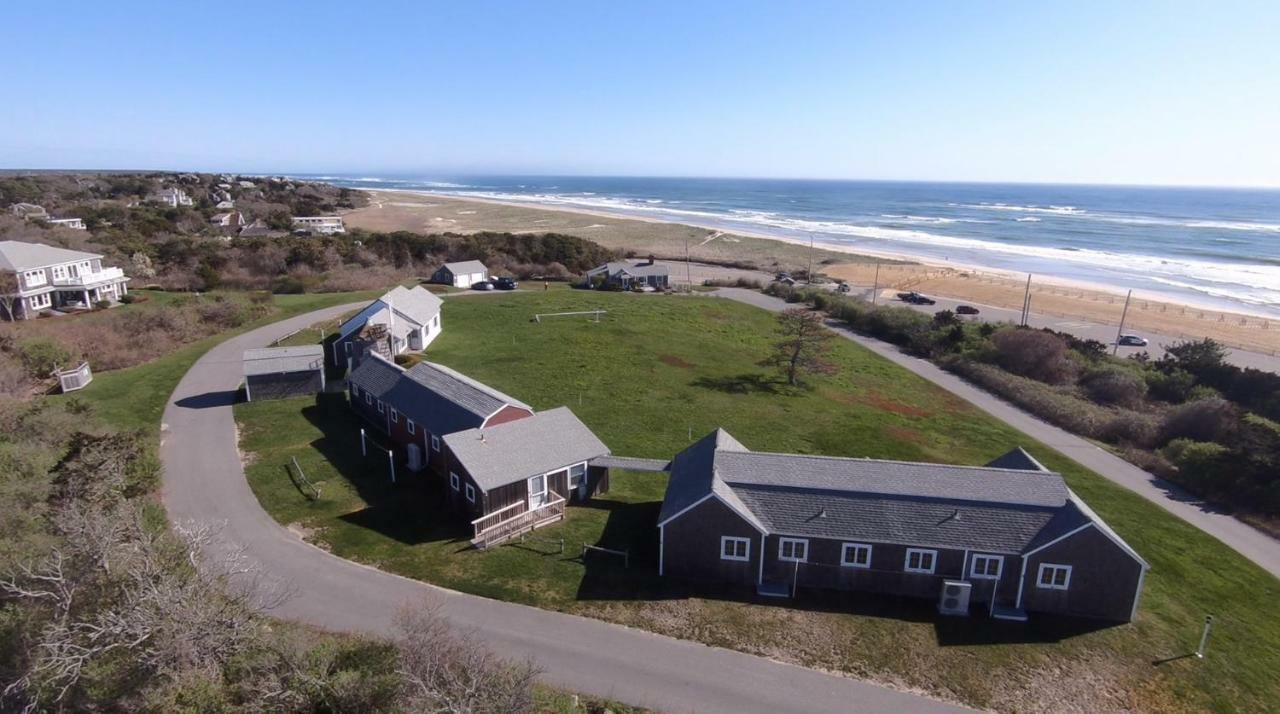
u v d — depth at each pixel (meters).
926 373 65.12
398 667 18.88
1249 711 22.53
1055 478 28.44
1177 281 120.19
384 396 40.94
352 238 102.69
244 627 20.06
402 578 27.53
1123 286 115.75
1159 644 25.52
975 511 27.31
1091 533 25.86
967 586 26.47
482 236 109.19
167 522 29.97
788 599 27.42
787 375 59.12
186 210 133.62
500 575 28.14
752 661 23.75
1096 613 26.67
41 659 17.53
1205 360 64.31
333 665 19.95
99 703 17.88
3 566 20.84
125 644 18.06
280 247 93.00
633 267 96.44
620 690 22.17
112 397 45.53
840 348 71.50
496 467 31.66
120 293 72.69
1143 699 22.77
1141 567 25.89
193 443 39.19
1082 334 84.19
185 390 47.59
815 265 129.62
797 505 28.22
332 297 77.69
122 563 20.56
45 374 48.00
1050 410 54.03
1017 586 26.72
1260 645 25.94
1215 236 189.38
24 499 25.28
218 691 18.17
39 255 65.12
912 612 26.81
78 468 28.08
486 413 35.25
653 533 32.12
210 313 63.84
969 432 49.34
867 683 22.94
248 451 38.53
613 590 27.53
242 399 46.34
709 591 27.80
